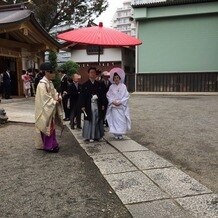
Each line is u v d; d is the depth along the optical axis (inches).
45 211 136.6
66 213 134.8
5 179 174.6
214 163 202.5
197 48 836.0
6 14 602.2
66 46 965.2
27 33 552.7
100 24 274.4
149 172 183.0
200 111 446.0
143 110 467.5
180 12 823.1
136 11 856.3
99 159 210.1
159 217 129.0
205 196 149.0
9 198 149.6
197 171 187.3
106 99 259.8
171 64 862.5
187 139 271.0
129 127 269.1
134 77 927.0
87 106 253.4
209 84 832.9
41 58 744.3
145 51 880.3
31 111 438.3
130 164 198.8
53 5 877.2
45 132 219.5
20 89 655.1
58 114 230.4
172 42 854.5
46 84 220.5
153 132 303.1
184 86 852.6
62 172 185.8
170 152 230.2
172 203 141.9
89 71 249.8
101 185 165.8
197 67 842.8
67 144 255.6
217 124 339.9
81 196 152.0
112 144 251.4
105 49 996.6
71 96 316.2
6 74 581.0
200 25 826.2
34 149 237.3
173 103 561.9
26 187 163.0
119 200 147.3
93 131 258.1
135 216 130.0
